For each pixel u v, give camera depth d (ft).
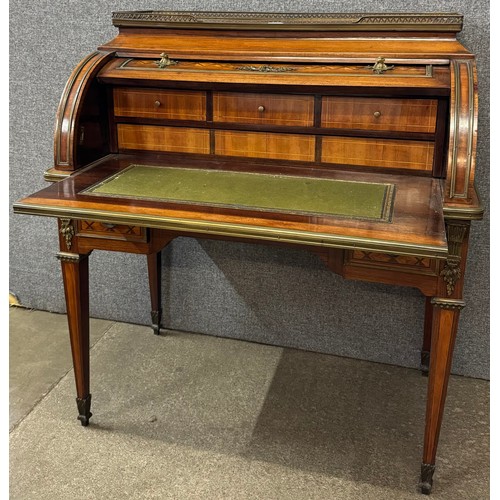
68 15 8.06
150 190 6.02
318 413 7.18
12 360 8.21
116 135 7.11
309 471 6.35
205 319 8.78
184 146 6.95
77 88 6.60
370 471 6.35
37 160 8.82
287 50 6.54
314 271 8.06
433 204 5.57
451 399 7.44
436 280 5.55
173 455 6.57
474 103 5.50
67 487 6.15
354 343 8.21
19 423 7.06
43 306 9.46
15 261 9.32
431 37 6.32
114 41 7.15
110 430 6.94
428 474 6.03
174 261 8.61
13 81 8.52
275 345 8.58
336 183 6.14
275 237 5.14
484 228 7.28
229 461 6.48
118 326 9.04
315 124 6.43
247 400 7.41
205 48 6.78
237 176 6.38
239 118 6.64
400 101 6.11
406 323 7.90
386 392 7.55
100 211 5.55
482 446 6.70
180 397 7.47
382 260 5.63
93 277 9.05
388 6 6.98
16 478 6.27
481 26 6.79
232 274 8.43
